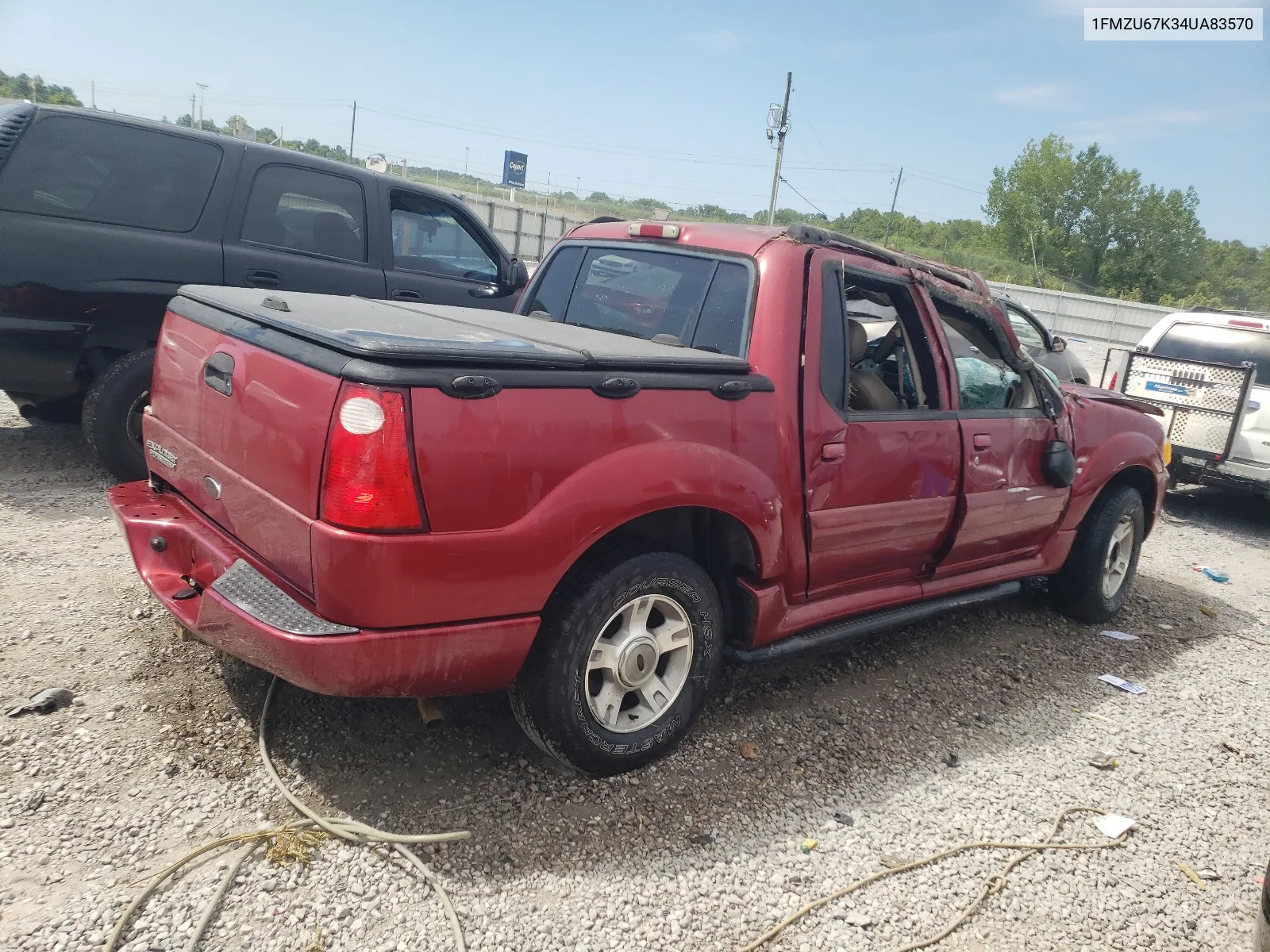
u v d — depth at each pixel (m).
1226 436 8.00
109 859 2.41
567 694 2.79
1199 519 8.65
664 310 3.62
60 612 3.72
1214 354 8.66
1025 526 4.43
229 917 2.27
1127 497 5.06
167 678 3.31
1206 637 5.25
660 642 3.04
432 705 2.99
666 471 2.83
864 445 3.50
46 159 5.03
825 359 3.38
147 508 3.24
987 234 65.75
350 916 2.32
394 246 6.60
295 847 2.52
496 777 2.98
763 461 3.14
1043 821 3.17
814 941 2.47
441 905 2.40
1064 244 62.88
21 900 2.23
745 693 3.81
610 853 2.70
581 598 2.77
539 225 37.84
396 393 2.34
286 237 5.95
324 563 2.39
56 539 4.51
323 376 2.43
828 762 3.36
